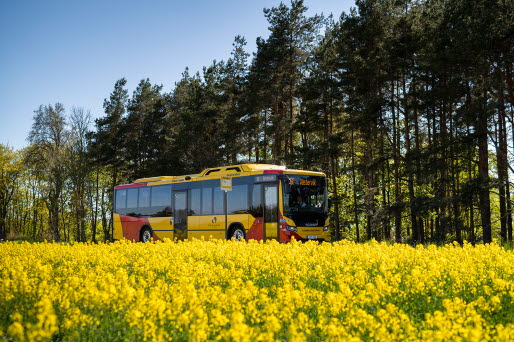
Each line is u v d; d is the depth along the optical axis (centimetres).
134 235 2620
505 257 1140
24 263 1104
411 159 2512
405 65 2809
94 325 566
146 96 5444
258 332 513
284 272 1021
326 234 2006
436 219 2955
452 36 2259
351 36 3198
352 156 3672
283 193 1930
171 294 692
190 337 496
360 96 3145
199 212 2256
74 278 766
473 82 2275
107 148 5191
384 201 3659
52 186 4547
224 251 1332
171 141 4997
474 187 2127
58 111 5312
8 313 649
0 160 5434
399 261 1141
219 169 2216
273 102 3878
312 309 682
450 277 927
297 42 3869
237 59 4531
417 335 552
